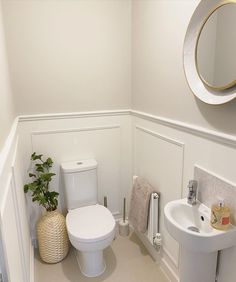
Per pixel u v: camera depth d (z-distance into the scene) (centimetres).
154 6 184
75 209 219
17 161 170
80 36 214
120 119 244
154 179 209
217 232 128
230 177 131
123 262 217
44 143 224
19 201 156
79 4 208
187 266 150
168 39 171
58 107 222
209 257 144
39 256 225
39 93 214
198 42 143
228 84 124
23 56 203
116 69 232
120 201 262
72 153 235
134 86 231
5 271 88
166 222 143
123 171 258
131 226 261
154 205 199
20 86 208
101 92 232
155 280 198
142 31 206
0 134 107
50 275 204
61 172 228
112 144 247
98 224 195
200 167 151
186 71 150
